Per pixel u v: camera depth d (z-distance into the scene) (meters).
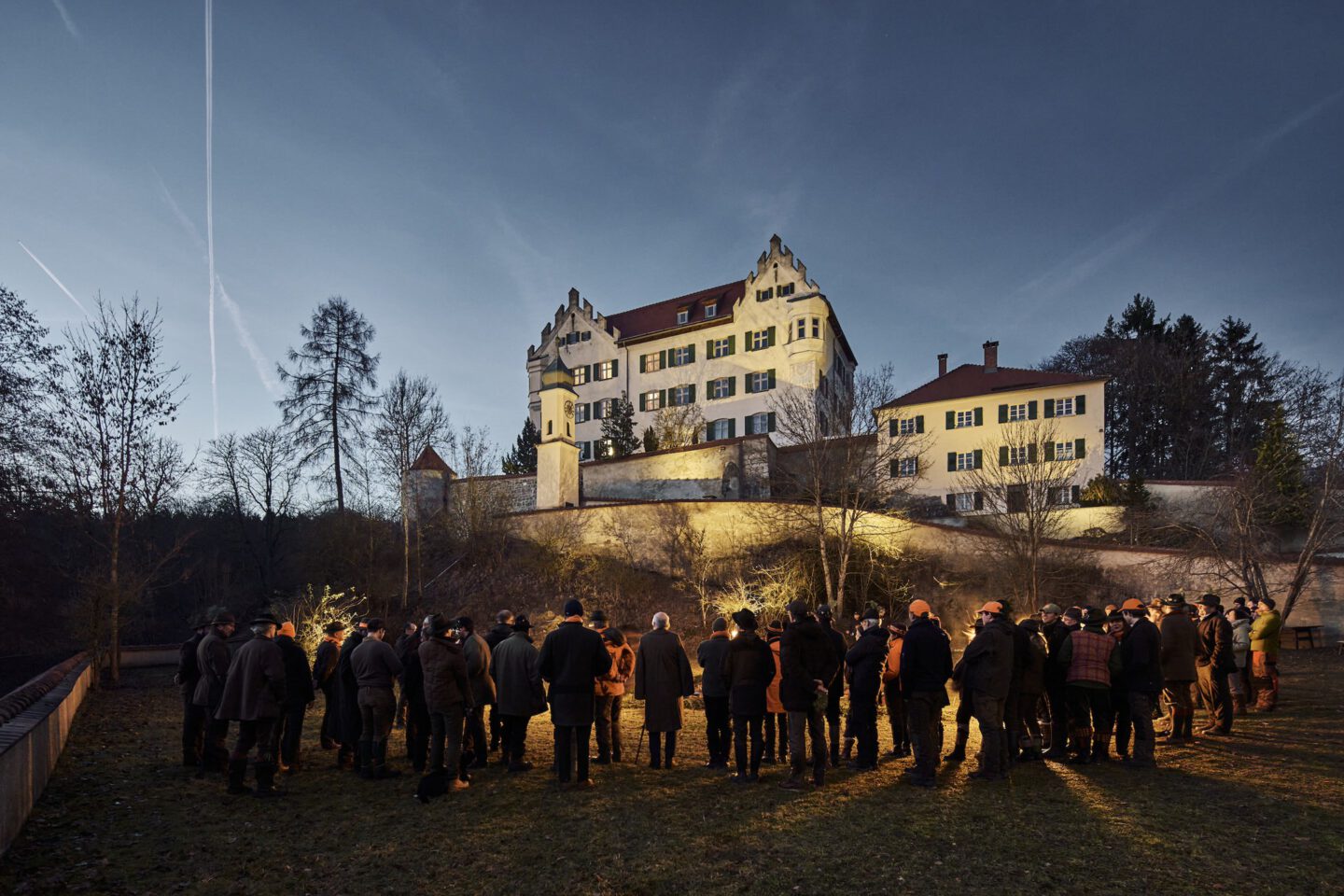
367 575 35.38
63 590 27.20
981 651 8.39
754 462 41.91
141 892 5.44
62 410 21.62
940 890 5.28
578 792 8.04
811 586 30.78
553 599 32.81
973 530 32.44
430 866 5.92
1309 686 16.05
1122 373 61.91
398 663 9.03
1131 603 10.38
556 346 69.81
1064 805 7.25
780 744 9.73
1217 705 10.71
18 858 6.08
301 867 5.94
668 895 5.30
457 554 37.84
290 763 9.36
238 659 8.12
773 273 61.06
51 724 8.98
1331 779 8.05
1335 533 26.75
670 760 9.42
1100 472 45.91
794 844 6.26
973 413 49.56
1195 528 32.03
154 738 11.82
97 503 21.84
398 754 10.45
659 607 31.42
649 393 65.12
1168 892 5.19
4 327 24.50
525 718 9.29
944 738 11.24
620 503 35.50
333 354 43.81
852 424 35.44
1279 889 5.21
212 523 50.53
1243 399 59.62
